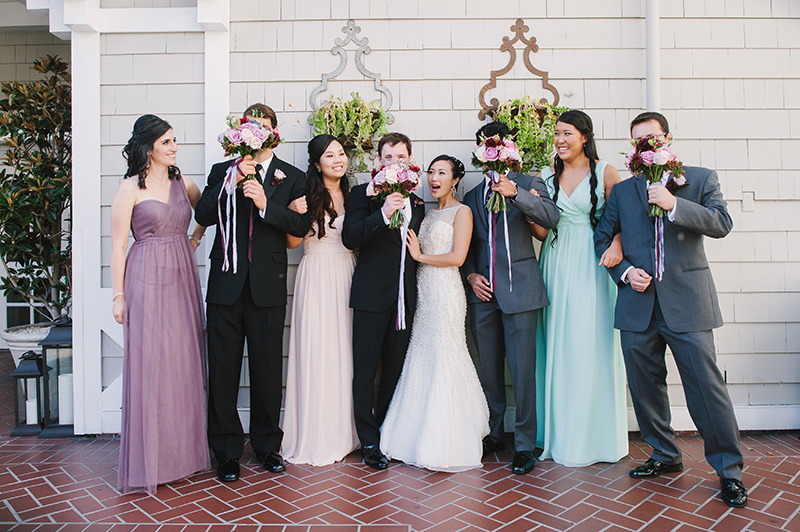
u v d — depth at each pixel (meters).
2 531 2.27
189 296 2.92
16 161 4.79
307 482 2.78
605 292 3.03
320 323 3.13
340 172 3.17
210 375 2.93
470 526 2.30
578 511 2.43
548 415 3.10
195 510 2.47
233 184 2.77
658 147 2.52
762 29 3.64
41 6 3.66
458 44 3.65
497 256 3.05
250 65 3.65
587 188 3.03
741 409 3.60
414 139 3.65
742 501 2.47
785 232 3.63
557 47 3.65
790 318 3.63
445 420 2.92
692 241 2.68
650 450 3.25
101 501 2.58
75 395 3.59
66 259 4.88
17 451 3.32
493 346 3.17
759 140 3.64
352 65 3.66
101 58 3.65
